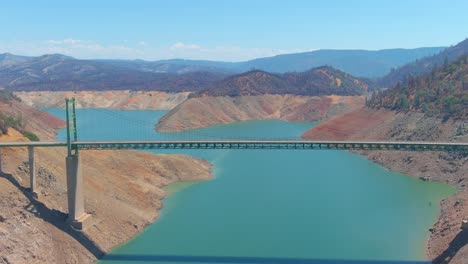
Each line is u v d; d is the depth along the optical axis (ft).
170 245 303.48
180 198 408.67
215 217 357.82
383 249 296.71
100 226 305.12
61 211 303.07
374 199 405.18
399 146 341.41
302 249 297.94
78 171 297.53
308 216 360.07
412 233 322.96
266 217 358.02
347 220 351.25
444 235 297.33
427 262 277.64
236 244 305.94
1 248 239.91
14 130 398.21
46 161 340.80
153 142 329.72
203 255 288.10
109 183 371.56
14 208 269.23
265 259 283.38
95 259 280.10
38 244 259.39
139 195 380.99
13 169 301.43
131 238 314.96
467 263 244.63
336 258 284.82
